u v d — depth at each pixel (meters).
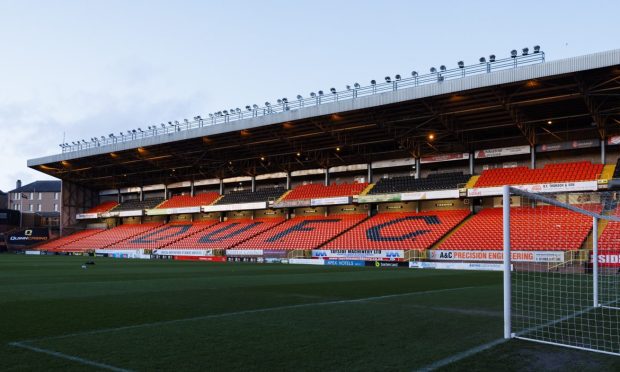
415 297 15.86
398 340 8.79
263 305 13.59
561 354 7.84
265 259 46.75
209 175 64.06
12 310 12.29
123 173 67.12
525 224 37.97
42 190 99.69
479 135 43.84
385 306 13.52
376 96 37.34
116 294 16.16
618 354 7.85
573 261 30.50
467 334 9.41
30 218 76.56
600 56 28.14
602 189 35.16
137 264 38.22
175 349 7.96
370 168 51.38
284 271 30.44
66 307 12.91
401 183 47.75
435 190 42.84
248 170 59.97
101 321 10.68
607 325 10.44
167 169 64.44
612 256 29.56
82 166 64.31
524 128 40.12
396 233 44.06
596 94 32.06
